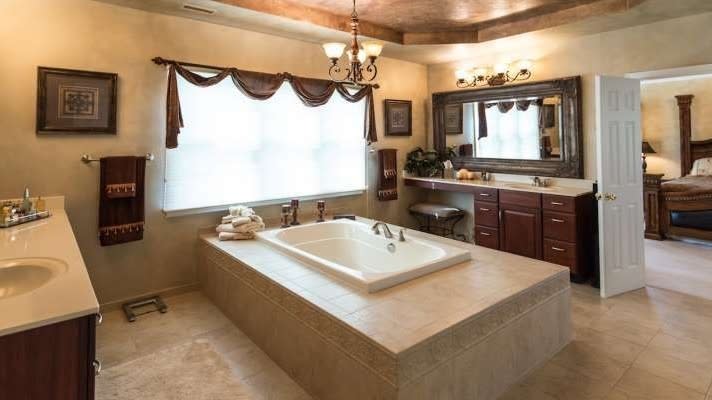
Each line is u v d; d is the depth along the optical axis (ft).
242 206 12.75
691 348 8.43
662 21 11.98
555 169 14.56
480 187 15.10
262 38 13.05
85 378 3.92
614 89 11.46
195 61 11.76
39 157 9.72
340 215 14.88
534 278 8.19
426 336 5.85
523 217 13.76
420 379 5.71
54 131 9.80
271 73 13.24
